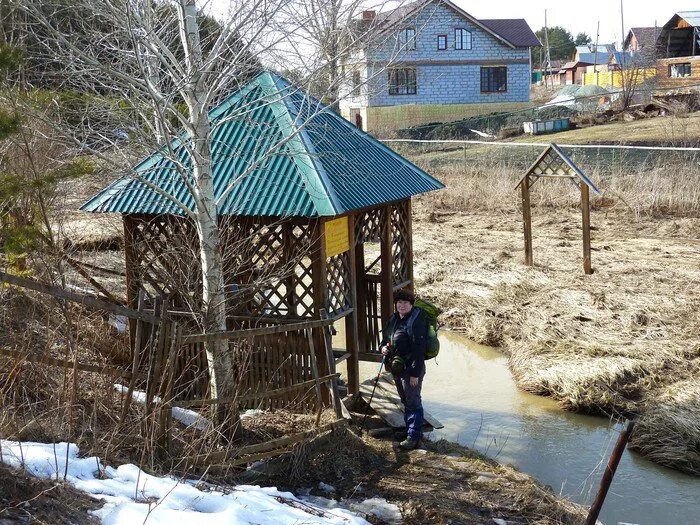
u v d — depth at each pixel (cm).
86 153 732
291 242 850
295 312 854
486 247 1831
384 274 1006
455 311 1404
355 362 930
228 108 918
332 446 783
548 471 853
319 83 777
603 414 995
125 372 716
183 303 881
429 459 804
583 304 1349
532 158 2822
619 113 3972
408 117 4300
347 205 835
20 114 721
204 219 719
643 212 2069
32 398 695
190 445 643
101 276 1227
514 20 4597
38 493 474
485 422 980
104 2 646
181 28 681
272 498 611
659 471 861
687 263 1588
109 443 597
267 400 850
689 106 3981
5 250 766
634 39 6344
